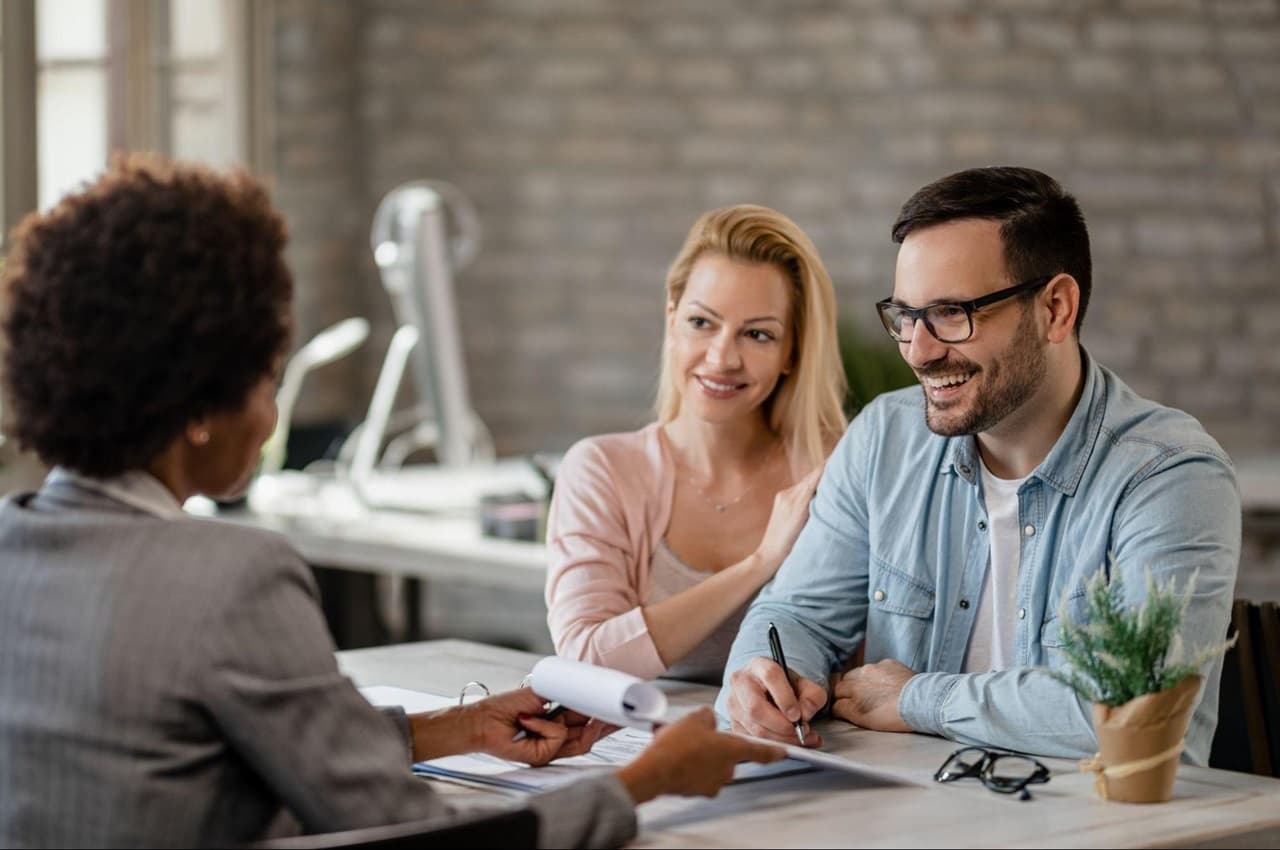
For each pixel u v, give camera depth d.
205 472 1.66
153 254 1.55
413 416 5.62
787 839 1.73
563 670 2.02
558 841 1.63
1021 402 2.25
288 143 6.72
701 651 2.79
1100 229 6.78
